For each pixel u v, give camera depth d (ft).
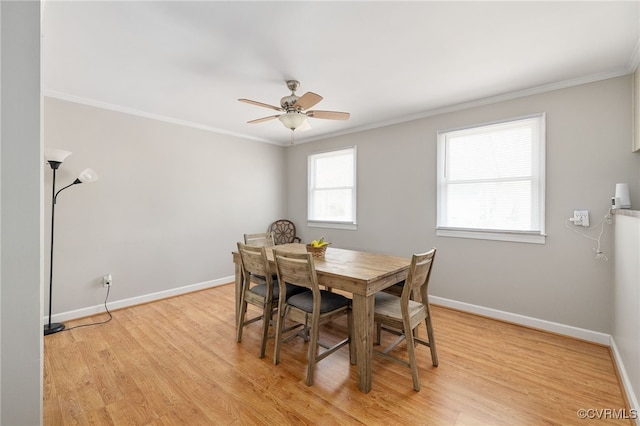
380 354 6.46
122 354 7.51
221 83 8.64
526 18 5.60
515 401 5.71
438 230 11.00
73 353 7.54
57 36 6.17
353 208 13.82
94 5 5.18
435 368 6.85
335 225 14.53
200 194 13.21
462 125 10.37
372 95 9.53
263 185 15.87
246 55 7.02
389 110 10.99
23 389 3.08
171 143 12.21
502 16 5.54
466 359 7.23
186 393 5.96
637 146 7.04
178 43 6.49
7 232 2.97
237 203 14.67
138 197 11.29
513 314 9.39
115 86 8.87
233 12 5.42
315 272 6.41
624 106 7.57
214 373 6.67
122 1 5.09
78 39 6.30
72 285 9.80
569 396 5.85
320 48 6.72
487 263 9.91
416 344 8.01
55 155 8.41
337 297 7.30
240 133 14.53
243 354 7.55
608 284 7.86
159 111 11.26
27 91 3.05
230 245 14.39
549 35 6.16
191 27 5.90
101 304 10.41
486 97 9.65
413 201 11.67
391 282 6.87
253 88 9.00
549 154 8.67
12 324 3.01
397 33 6.12
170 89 9.10
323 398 5.82
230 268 14.42
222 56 7.06
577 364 6.98
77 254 9.88
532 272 9.05
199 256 13.21
